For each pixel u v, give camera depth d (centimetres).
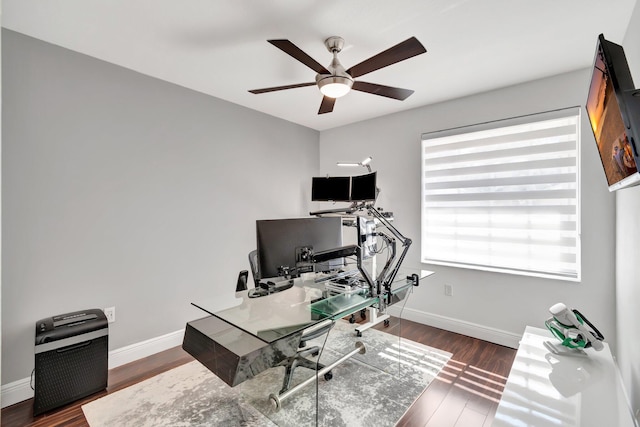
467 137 309
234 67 249
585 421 116
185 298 290
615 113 113
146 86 263
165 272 277
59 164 219
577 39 207
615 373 150
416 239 344
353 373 233
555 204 263
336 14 182
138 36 206
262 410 191
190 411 191
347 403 198
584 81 245
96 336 208
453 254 322
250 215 349
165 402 199
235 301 196
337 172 422
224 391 211
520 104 275
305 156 420
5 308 197
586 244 243
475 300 302
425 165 340
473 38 207
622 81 103
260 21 189
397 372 235
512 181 284
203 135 304
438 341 292
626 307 190
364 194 345
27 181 205
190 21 189
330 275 246
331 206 435
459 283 312
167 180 278
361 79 268
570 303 251
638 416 155
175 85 282
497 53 226
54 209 217
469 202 310
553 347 177
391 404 197
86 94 230
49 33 202
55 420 184
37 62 209
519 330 277
